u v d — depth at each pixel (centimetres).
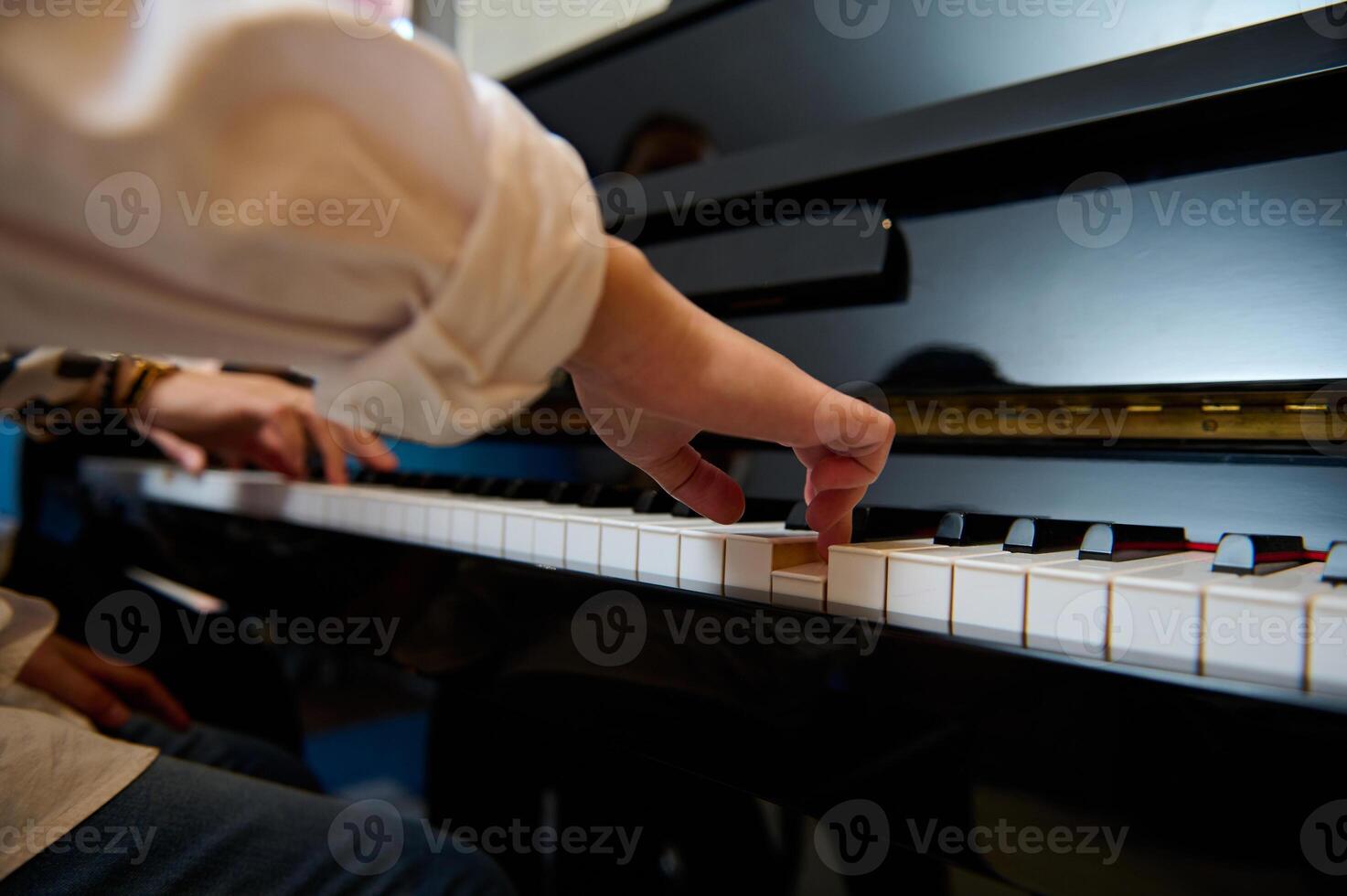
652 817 114
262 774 98
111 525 139
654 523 60
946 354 71
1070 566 42
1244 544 41
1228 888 31
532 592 57
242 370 134
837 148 74
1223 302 57
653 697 50
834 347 78
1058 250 65
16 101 28
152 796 61
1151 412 61
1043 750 36
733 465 84
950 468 71
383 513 81
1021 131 62
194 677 130
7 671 71
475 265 34
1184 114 56
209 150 31
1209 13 63
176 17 30
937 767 39
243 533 95
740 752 45
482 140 35
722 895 110
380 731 158
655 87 106
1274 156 56
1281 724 30
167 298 33
